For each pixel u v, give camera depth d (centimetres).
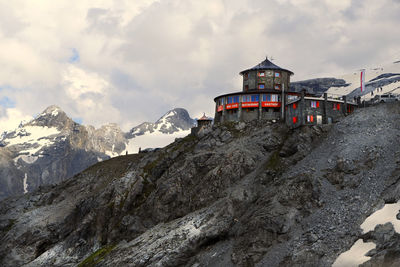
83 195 18000
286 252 8644
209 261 9781
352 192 9238
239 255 9319
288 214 9406
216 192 12012
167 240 11012
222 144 13888
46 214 17238
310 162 11025
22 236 16200
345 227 8331
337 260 7638
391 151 9844
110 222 13950
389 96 14975
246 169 12181
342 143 10988
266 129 13638
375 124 11125
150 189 14325
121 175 17538
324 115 12719
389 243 7231
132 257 11112
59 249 14825
